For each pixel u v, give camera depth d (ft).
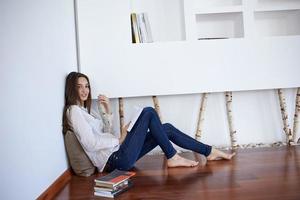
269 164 6.99
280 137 9.62
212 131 9.53
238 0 9.18
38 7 5.58
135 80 8.46
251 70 8.59
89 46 8.39
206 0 9.41
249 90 9.53
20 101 4.61
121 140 7.50
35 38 5.36
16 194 4.32
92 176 7.06
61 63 6.97
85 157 7.09
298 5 8.69
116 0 8.38
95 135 6.97
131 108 9.41
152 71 8.48
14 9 4.55
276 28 9.55
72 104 7.09
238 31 9.15
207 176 6.31
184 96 9.49
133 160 6.84
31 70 5.12
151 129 7.09
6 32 4.24
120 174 6.12
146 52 8.45
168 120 9.48
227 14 9.15
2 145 3.97
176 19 9.27
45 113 5.75
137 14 8.64
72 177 7.10
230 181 5.89
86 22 8.37
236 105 9.60
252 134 9.63
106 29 8.39
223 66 8.55
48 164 5.78
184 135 7.46
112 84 8.45
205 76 8.54
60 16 7.01
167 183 6.02
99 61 8.42
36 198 5.07
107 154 6.99
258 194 5.09
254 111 9.62
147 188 5.80
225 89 8.58
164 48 8.46
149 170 7.14
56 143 6.38
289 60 8.63
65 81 7.25
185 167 7.20
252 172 6.41
